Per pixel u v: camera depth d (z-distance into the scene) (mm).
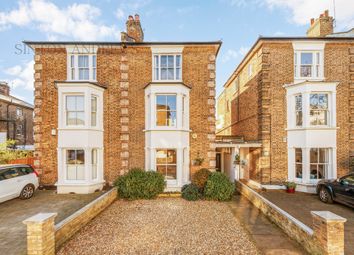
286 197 11320
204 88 12969
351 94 12781
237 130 18703
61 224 6109
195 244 6184
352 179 9469
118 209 9289
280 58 13094
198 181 11148
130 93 12984
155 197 11133
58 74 12930
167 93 12266
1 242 6258
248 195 10891
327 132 12195
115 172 12875
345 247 6004
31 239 4906
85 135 11938
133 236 6656
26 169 11078
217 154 17719
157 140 12117
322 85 12219
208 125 12867
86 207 7703
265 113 12992
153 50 12984
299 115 12695
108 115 12953
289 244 6195
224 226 7477
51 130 12695
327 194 10219
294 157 12750
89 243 6180
